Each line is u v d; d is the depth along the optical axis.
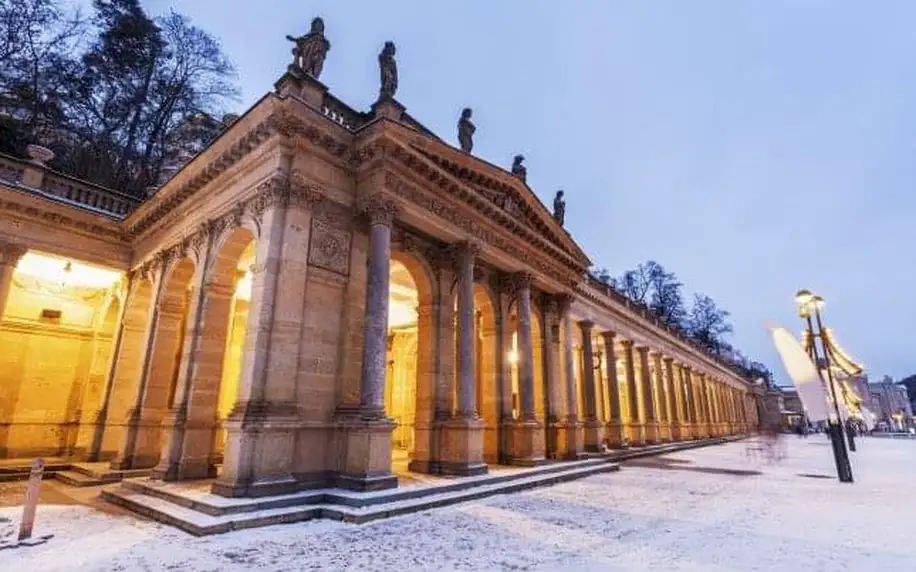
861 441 61.03
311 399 14.67
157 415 19.36
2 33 30.98
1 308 19.95
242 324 25.23
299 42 17.27
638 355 46.44
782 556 8.80
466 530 10.93
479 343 25.64
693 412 54.03
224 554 8.91
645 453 34.28
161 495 13.33
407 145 17.12
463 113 22.25
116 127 36.12
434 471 18.05
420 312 20.14
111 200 24.81
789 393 111.44
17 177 22.03
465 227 20.44
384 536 10.34
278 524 11.43
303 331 14.82
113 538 9.98
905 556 8.78
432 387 19.09
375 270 16.05
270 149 15.66
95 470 18.59
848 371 32.38
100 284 27.16
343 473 14.46
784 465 27.22
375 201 16.52
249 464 12.69
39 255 22.62
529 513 12.96
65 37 34.22
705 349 64.12
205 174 18.33
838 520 12.05
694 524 11.60
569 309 28.44
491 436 22.25
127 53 37.38
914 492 16.70
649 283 80.69
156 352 19.84
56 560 8.46
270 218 14.77
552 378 26.55
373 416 14.68
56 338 25.88
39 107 31.58
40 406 24.80
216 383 16.75
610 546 9.55
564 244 28.16
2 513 12.33
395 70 18.95
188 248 19.53
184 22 42.78
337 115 17.52
